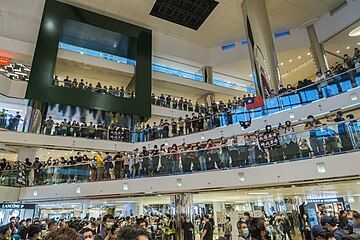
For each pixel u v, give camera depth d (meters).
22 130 12.45
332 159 6.52
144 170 9.40
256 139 7.93
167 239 8.61
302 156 7.02
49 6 14.87
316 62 15.04
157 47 17.66
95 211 14.20
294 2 14.41
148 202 12.16
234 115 11.77
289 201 10.99
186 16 16.61
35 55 13.64
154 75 17.02
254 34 13.48
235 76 19.94
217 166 8.33
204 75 18.91
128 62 16.91
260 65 12.88
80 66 15.70
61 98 13.51
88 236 3.78
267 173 7.44
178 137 13.09
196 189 8.41
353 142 6.33
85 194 9.80
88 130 13.46
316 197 10.98
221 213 12.05
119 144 13.73
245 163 7.92
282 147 7.38
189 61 18.53
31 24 14.87
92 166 10.15
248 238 4.19
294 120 9.89
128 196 9.64
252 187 7.86
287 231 8.89
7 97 13.29
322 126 6.86
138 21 17.06
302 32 16.00
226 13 16.14
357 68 8.53
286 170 7.15
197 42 18.91
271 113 10.63
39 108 13.74
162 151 10.16
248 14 13.98
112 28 16.23
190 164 8.78
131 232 1.46
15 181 10.53
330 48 15.35
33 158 12.97
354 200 10.91
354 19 13.12
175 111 16.22
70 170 10.37
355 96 8.53
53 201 10.68
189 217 8.86
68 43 17.09
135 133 14.15
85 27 15.91
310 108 9.57
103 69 16.06
